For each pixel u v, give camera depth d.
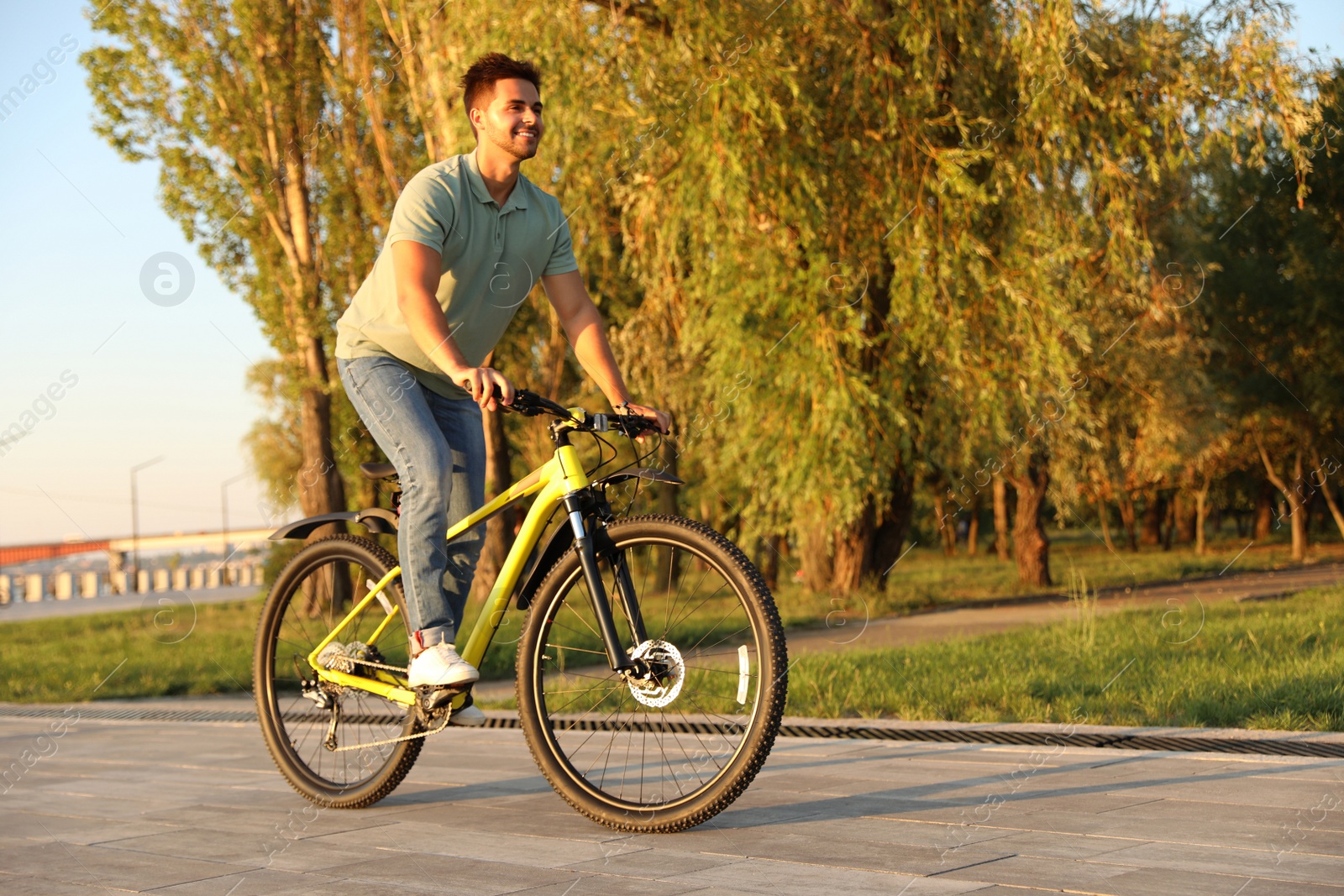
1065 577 22.50
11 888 2.34
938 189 11.41
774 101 11.25
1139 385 17.52
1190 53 12.19
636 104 11.40
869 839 2.54
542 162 11.68
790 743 4.22
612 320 16.95
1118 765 3.51
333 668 3.38
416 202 3.01
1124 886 2.08
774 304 12.18
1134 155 12.47
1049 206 12.06
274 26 18.73
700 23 11.02
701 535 2.79
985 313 12.12
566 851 2.53
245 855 2.60
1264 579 18.27
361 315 3.16
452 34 11.83
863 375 12.19
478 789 3.41
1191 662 6.54
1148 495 41.28
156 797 3.48
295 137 19.30
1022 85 11.59
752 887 2.15
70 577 45.84
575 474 2.94
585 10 11.27
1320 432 25.75
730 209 11.61
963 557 48.53
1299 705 4.66
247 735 5.23
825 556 17.31
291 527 3.60
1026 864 2.27
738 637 2.77
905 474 14.06
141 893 2.26
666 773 3.32
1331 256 21.97
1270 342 24.62
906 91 11.74
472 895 2.16
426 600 3.00
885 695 5.73
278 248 20.14
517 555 3.02
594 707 3.36
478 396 2.78
